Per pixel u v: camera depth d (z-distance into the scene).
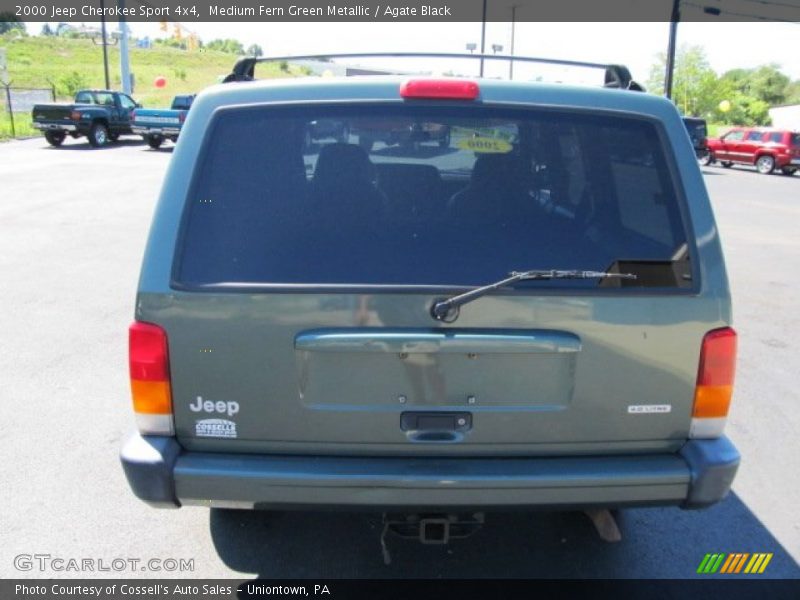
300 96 2.67
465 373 2.59
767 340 6.87
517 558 3.38
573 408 2.63
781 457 4.48
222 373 2.57
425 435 2.62
